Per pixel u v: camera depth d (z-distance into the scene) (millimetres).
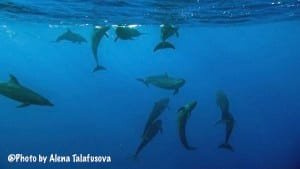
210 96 58969
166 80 10391
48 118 53188
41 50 41188
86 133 54031
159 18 17062
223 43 36094
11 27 23797
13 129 50312
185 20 18125
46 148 38344
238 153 34594
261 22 22016
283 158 21703
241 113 65625
